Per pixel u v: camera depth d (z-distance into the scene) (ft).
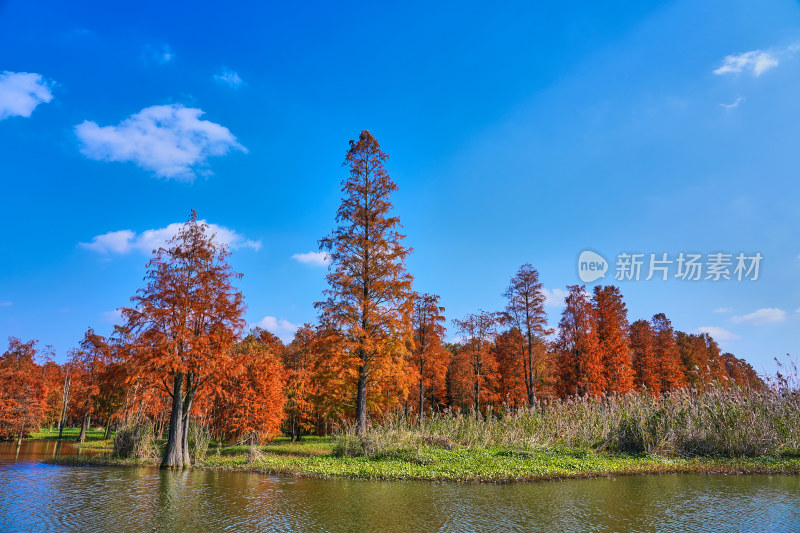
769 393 56.34
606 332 125.29
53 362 161.58
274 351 103.81
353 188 85.30
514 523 27.61
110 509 32.24
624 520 27.94
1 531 26.81
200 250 61.16
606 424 59.57
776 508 30.37
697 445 52.16
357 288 80.89
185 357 56.70
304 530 26.58
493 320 123.95
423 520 28.48
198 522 28.53
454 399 146.10
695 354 168.25
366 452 57.31
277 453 69.15
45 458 69.97
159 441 82.28
